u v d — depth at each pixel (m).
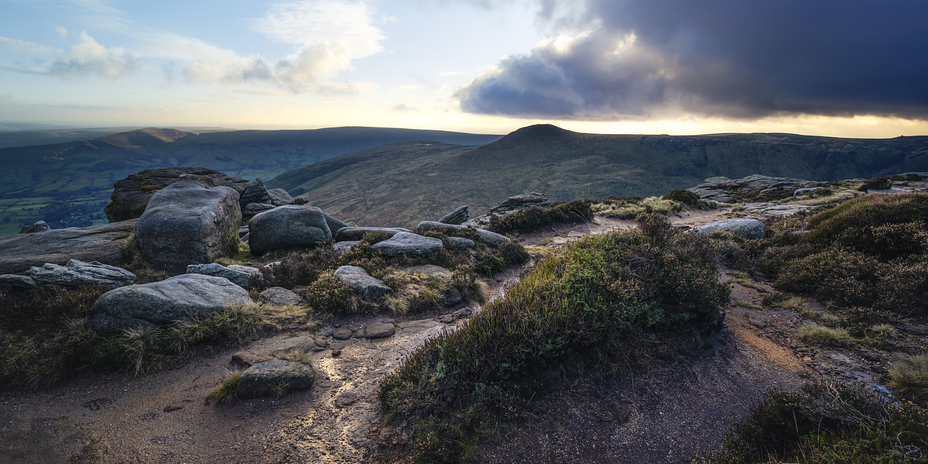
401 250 11.41
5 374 5.65
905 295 7.02
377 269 10.44
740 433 4.48
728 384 5.58
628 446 4.56
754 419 4.61
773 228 14.48
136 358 6.24
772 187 36.78
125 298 6.82
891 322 6.69
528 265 12.38
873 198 12.30
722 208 27.05
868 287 7.58
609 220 20.88
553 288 6.58
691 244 8.88
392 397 5.21
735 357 6.23
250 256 13.48
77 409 5.32
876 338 6.29
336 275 9.70
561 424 4.81
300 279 10.24
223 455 4.63
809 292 8.55
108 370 6.10
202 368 6.39
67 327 6.59
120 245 11.42
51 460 4.41
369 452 4.59
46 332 6.57
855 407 4.21
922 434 3.60
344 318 8.37
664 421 4.90
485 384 5.12
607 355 5.80
